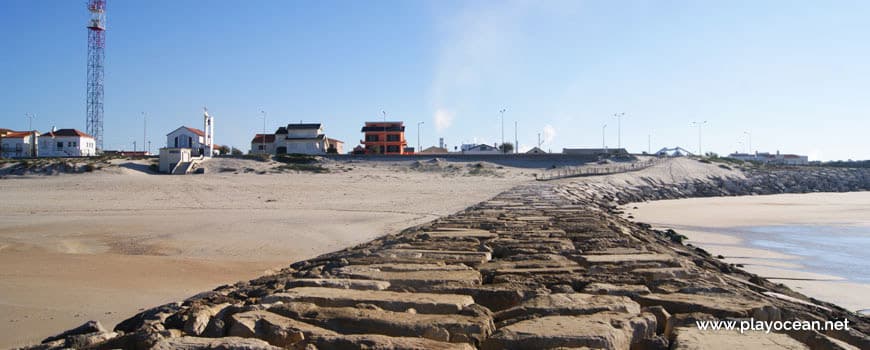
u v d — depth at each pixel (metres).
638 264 9.25
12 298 13.37
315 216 31.11
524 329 5.19
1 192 45.28
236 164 65.56
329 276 8.21
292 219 29.86
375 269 8.65
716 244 23.08
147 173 60.56
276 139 87.69
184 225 27.83
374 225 27.34
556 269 8.76
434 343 4.96
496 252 11.14
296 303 6.32
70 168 57.75
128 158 67.69
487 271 8.62
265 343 4.91
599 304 6.09
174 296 13.66
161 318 6.82
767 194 69.06
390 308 6.24
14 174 56.09
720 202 52.75
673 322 5.72
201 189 47.06
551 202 27.48
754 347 4.84
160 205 37.84
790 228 29.56
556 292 7.12
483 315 5.85
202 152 72.56
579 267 8.99
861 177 85.12
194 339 5.06
